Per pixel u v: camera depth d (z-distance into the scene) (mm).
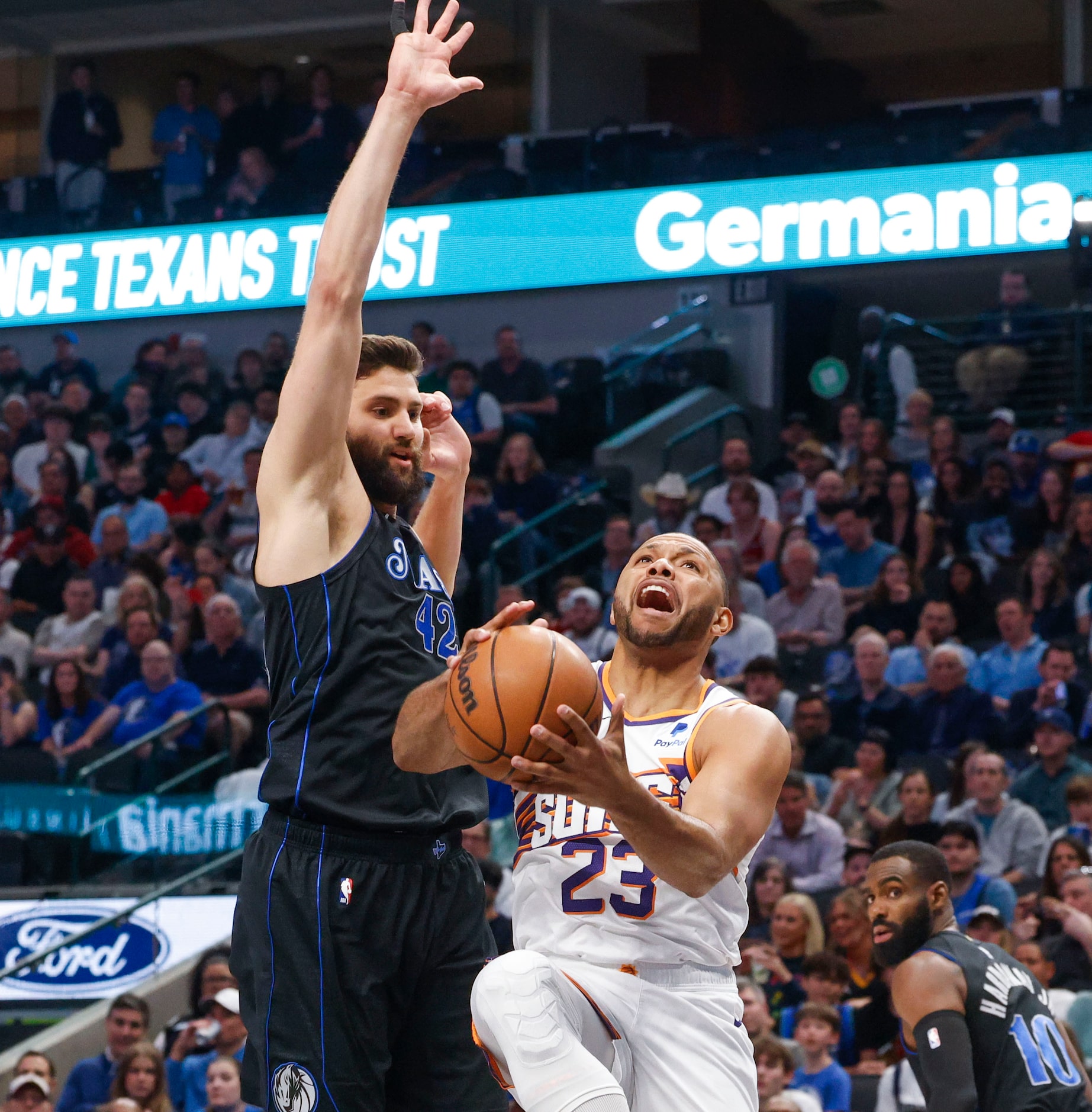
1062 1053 5035
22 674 15742
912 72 27359
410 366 4074
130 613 15258
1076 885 8984
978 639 14188
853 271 19734
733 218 19500
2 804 12453
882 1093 7949
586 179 20344
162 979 11742
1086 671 12953
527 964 3611
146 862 12336
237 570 17859
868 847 10672
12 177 25203
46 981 11781
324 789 3762
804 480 17266
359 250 3699
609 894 3828
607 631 14516
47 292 21719
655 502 17812
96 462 19844
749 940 10031
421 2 3893
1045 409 18297
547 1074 3500
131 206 21906
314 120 22094
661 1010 3832
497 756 3260
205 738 12961
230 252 21078
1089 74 22484
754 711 3867
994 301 21047
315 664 3746
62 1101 10125
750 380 20250
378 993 3803
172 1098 10016
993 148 18562
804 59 26969
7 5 25062
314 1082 3742
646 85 25688
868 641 12766
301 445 3721
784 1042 8758
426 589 3955
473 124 25047
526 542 17031
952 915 5363
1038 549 14516
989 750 10898
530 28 24203
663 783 3832
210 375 20688
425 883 3879
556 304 20547
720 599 4039
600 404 19844
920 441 17594
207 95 26484
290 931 3773
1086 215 15602
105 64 25766
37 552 17359
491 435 18812
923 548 15312
